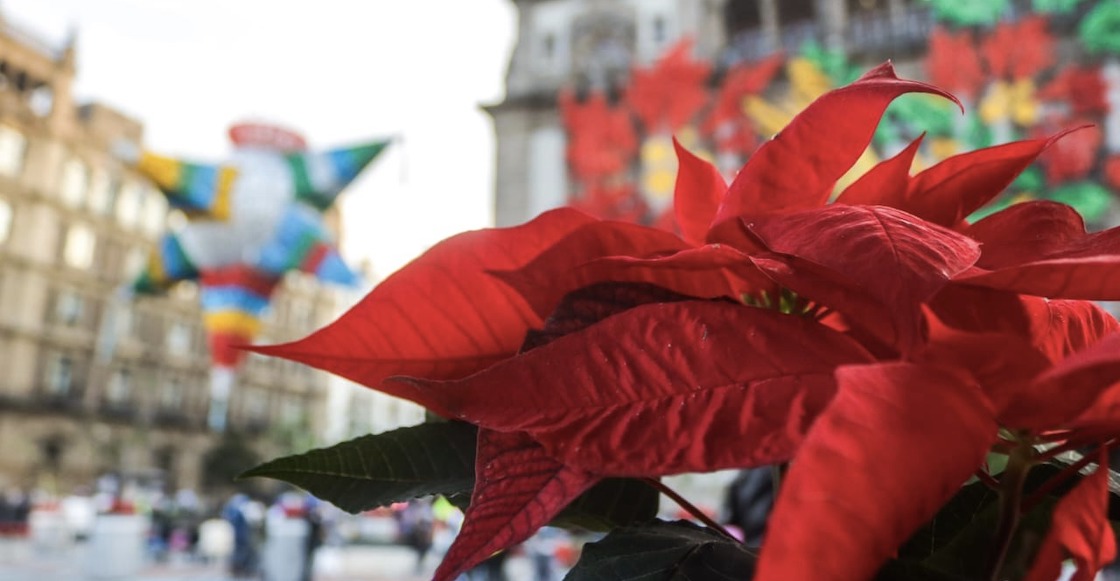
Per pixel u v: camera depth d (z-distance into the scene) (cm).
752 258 23
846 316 23
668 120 1373
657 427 20
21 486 2281
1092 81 1129
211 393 2870
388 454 30
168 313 2786
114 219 2638
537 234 30
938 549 29
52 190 2456
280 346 28
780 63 1448
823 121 26
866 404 16
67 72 2528
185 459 2752
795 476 15
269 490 1798
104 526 832
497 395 21
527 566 959
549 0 1689
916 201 28
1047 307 23
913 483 15
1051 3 1224
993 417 18
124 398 2630
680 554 23
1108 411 19
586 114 1470
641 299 26
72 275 2508
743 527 109
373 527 1170
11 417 2309
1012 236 26
